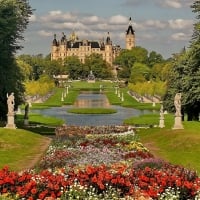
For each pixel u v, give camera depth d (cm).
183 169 2864
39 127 8231
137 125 9225
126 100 17938
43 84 19138
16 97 8406
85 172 2506
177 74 9019
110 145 4847
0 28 7019
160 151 5250
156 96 18488
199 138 5556
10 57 7538
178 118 6662
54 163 3638
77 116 11912
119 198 2305
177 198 2325
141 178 2491
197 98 8075
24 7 8381
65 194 2273
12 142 5500
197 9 8019
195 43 7950
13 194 2275
